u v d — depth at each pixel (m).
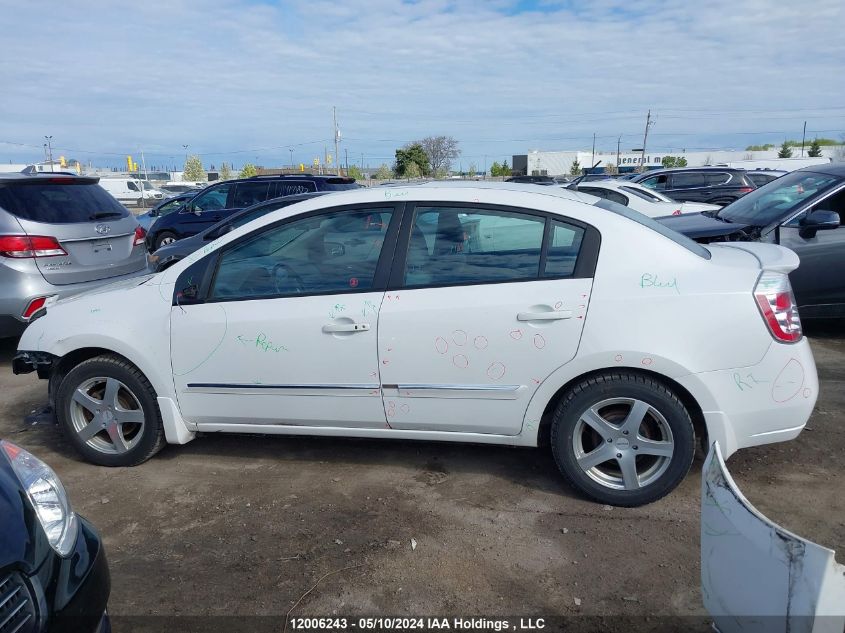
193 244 8.80
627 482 3.51
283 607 2.89
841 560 3.05
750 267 3.43
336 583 3.04
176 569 3.17
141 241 7.27
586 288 3.41
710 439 3.40
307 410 3.85
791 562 1.91
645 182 15.96
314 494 3.84
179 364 3.96
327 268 3.79
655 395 3.38
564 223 3.51
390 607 2.87
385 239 3.70
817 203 6.36
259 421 3.98
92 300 4.23
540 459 4.16
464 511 3.60
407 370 3.62
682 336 3.32
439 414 3.68
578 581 3.00
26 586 2.05
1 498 2.23
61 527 2.34
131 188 42.97
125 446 4.19
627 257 3.42
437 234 3.65
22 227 5.99
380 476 4.03
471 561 3.16
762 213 6.75
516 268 3.53
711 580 2.30
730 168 15.68
